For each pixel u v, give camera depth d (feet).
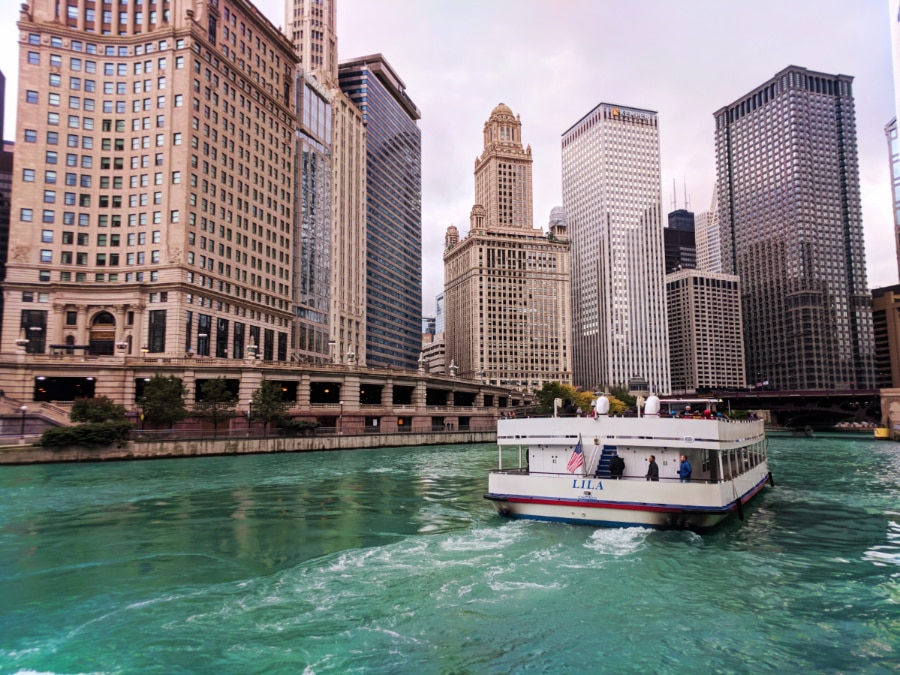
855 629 49.90
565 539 76.23
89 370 259.19
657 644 46.62
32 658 43.62
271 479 146.20
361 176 600.39
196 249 320.91
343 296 535.60
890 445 316.81
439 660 43.57
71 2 325.21
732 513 96.32
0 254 471.62
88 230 314.76
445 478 149.38
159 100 322.14
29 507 105.29
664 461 86.02
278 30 412.16
